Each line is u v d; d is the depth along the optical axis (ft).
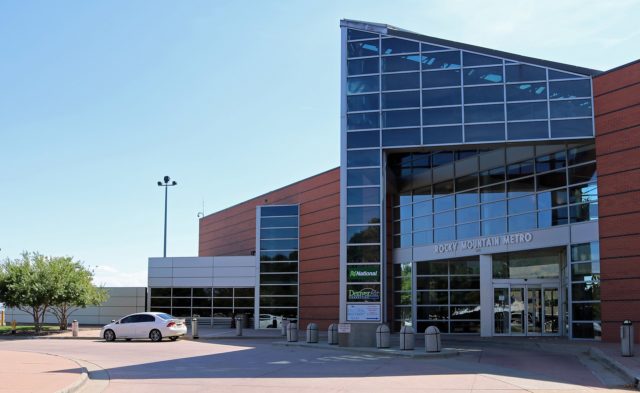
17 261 131.54
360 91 93.15
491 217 99.30
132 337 105.40
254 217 166.81
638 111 78.64
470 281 105.60
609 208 80.48
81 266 138.31
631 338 60.75
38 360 64.18
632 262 77.05
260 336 112.78
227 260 150.30
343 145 91.86
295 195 143.13
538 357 67.26
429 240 109.50
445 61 90.74
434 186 110.01
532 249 91.81
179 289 151.53
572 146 88.58
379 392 41.70
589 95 84.12
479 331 103.14
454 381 47.47
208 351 79.56
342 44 95.25
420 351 71.51
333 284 126.62
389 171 111.75
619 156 80.07
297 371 55.06
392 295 114.11
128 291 164.35
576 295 84.74
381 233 87.97
